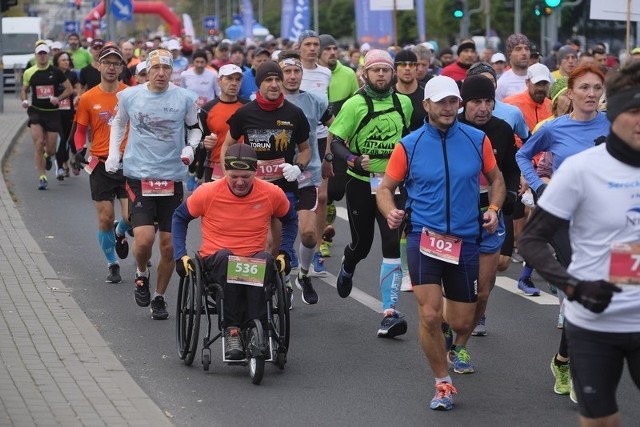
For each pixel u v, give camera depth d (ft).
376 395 58.54
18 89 345.31
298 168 73.36
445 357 56.34
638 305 38.01
